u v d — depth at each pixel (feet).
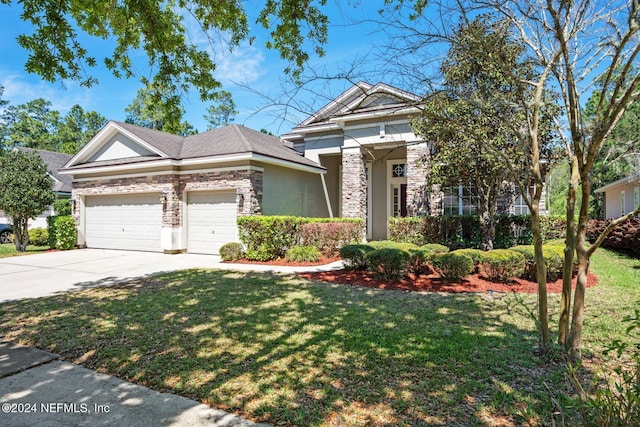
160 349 14.12
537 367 12.14
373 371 11.94
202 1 20.84
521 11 12.61
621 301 20.44
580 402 7.76
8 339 15.60
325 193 54.80
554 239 38.14
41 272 33.01
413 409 9.71
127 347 14.38
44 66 19.54
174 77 23.79
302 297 22.00
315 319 17.56
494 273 25.71
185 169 44.68
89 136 145.59
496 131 24.45
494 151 13.24
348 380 11.39
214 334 15.64
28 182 48.65
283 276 29.14
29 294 24.35
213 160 41.39
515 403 9.91
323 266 34.17
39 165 50.78
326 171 54.03
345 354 13.33
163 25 21.38
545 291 12.87
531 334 15.31
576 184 12.46
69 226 50.52
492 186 35.01
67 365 12.95
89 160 51.98
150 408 10.02
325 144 53.47
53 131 143.43
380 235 59.00
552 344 12.79
